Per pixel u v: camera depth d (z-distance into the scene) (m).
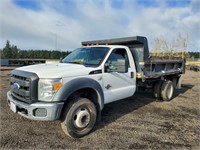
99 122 4.25
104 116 4.73
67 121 3.29
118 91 4.36
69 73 3.31
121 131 3.79
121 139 3.43
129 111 5.24
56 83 3.08
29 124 3.98
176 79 7.93
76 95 3.59
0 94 6.74
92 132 3.71
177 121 4.50
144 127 4.05
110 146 3.16
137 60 5.37
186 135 3.70
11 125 3.88
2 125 3.86
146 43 5.36
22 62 30.56
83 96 3.80
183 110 5.50
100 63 4.00
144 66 5.21
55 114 3.04
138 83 5.47
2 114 4.51
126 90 4.64
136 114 4.97
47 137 3.42
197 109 5.65
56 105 3.03
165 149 3.12
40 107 2.98
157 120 4.53
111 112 5.11
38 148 3.02
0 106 5.16
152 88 6.79
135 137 3.54
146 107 5.73
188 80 14.12
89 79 3.56
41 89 3.07
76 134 3.40
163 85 6.51
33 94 3.04
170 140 3.45
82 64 4.07
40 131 3.67
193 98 7.30
